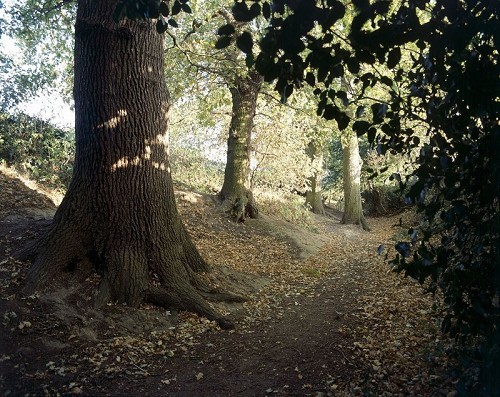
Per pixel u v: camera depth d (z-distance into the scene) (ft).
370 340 20.18
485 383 10.27
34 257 23.38
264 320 24.41
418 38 10.19
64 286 22.17
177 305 23.56
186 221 45.24
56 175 40.32
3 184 35.45
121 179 24.02
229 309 25.13
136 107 24.32
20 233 26.94
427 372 15.85
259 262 38.70
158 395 15.93
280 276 35.09
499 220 10.11
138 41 24.21
